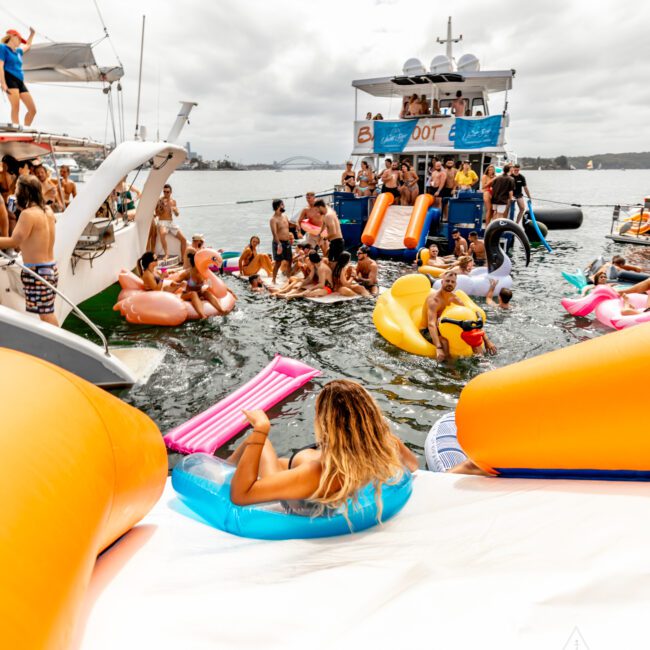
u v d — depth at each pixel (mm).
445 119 15492
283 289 10078
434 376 5961
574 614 1087
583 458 2002
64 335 5316
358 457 2174
